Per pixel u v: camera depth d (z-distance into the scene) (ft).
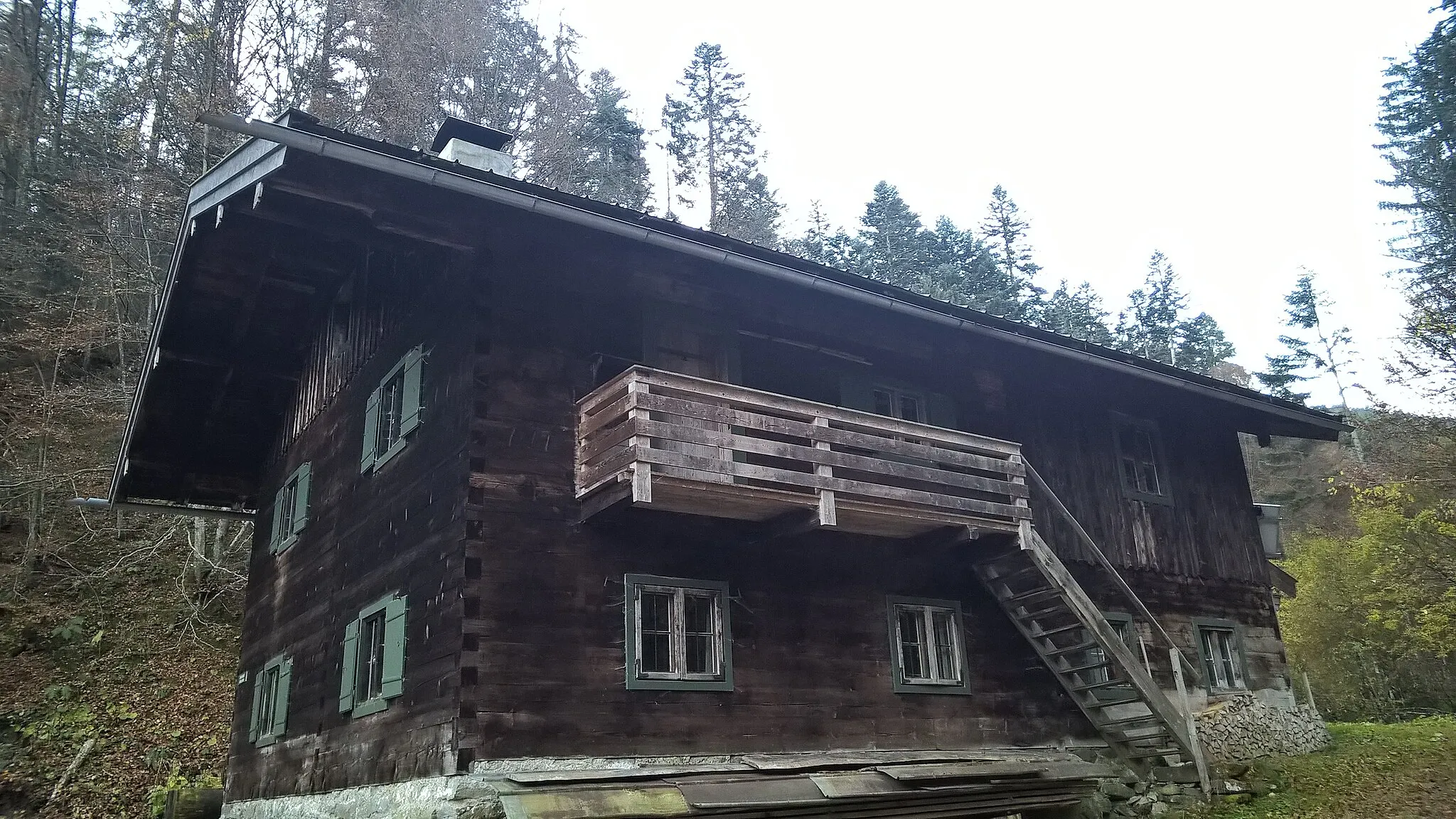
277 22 88.69
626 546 32.63
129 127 88.94
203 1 87.56
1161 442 52.95
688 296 37.88
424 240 32.73
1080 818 38.55
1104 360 43.55
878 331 42.73
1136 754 41.57
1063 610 41.22
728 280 37.58
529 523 31.04
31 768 56.34
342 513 42.57
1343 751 48.52
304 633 44.16
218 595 75.66
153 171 84.58
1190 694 47.75
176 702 65.67
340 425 45.27
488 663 28.53
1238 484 56.24
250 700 50.29
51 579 73.61
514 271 34.32
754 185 147.02
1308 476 141.08
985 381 46.68
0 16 92.53
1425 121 112.88
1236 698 48.70
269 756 44.78
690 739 31.45
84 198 79.30
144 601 75.00
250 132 24.99
